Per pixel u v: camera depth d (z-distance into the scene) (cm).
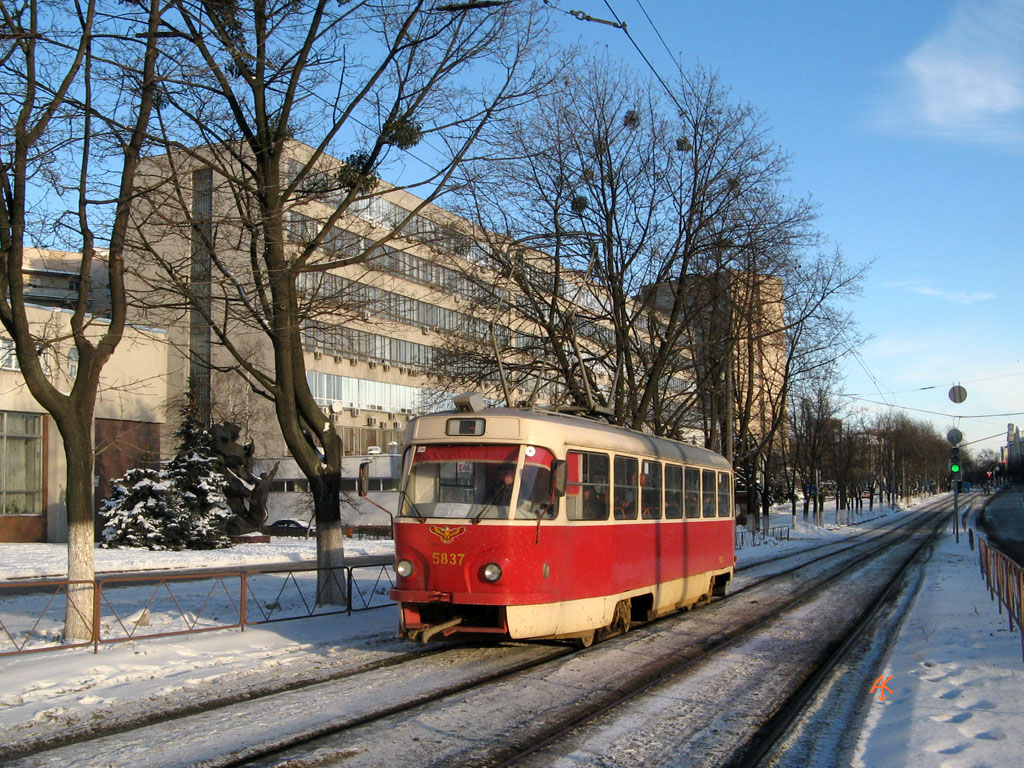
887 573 2555
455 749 720
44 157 1215
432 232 1830
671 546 1517
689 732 790
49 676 977
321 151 1514
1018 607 1197
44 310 2802
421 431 1145
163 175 1541
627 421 2580
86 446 1232
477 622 1107
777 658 1171
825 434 5766
